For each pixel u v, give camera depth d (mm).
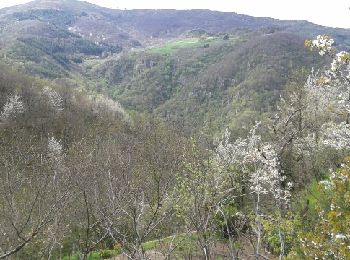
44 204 8359
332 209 7410
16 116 46000
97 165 12758
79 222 12125
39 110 49875
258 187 10883
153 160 13578
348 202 7293
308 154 16750
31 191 9125
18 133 33281
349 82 8750
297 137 17391
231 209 10289
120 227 8328
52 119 48344
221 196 10250
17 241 8211
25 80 58531
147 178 10953
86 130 46156
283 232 8211
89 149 24672
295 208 11836
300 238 7621
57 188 8484
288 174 16453
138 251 6188
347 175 7359
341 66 8602
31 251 10203
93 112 59250
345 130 10438
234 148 16969
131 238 7898
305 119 20000
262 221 8375
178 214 9055
